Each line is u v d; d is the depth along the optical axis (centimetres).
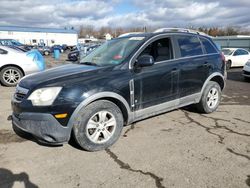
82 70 392
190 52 504
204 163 341
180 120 513
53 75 382
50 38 7794
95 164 341
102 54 465
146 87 420
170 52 468
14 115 383
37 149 383
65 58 2836
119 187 292
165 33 472
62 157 359
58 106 340
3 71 866
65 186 295
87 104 358
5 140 414
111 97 380
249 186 291
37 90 349
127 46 441
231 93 796
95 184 298
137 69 408
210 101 552
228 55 1589
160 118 524
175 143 404
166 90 452
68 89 346
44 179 308
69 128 349
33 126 351
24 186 295
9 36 7319
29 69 896
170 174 316
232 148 386
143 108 424
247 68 1048
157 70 432
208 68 528
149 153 371
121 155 365
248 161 346
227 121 509
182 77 475
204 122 502
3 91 794
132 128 467
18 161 349
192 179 305
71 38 8075
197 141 411
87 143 366
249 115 551
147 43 435
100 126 376
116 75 386
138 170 326
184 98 490
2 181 304
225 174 315
